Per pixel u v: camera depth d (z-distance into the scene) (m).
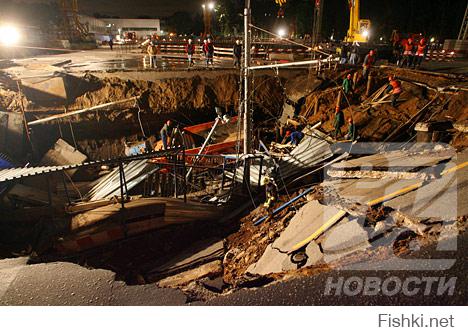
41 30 33.28
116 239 7.33
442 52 25.09
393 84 13.87
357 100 16.08
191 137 15.80
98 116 16.48
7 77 16.03
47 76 16.17
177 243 7.68
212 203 9.09
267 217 7.77
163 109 17.78
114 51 32.06
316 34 21.14
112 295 3.74
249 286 3.95
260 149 14.71
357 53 20.86
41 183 11.65
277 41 41.41
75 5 33.38
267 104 19.06
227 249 7.01
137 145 15.94
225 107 18.77
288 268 4.54
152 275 6.32
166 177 11.07
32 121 15.02
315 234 5.07
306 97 17.83
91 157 16.31
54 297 3.71
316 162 11.71
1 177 7.59
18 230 7.28
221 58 26.64
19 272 4.24
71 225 7.16
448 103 12.35
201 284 4.64
